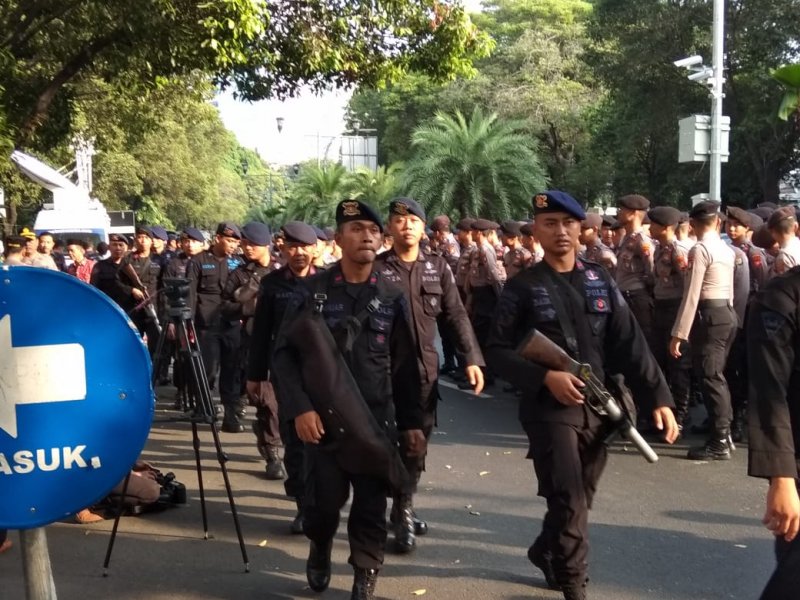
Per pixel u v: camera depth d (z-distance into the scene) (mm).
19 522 1882
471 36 10133
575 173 33312
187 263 9117
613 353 3693
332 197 35375
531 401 3652
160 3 7742
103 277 9969
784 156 24719
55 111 10734
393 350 3850
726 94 24734
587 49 28188
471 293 10141
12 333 1864
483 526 5074
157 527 5102
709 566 4406
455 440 7441
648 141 27953
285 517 5336
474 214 24219
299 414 3504
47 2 8562
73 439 1909
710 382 6609
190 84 16000
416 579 4238
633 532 4934
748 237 7969
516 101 32844
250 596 4043
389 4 9602
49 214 21500
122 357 1936
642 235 7793
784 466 2510
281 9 9398
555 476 3539
